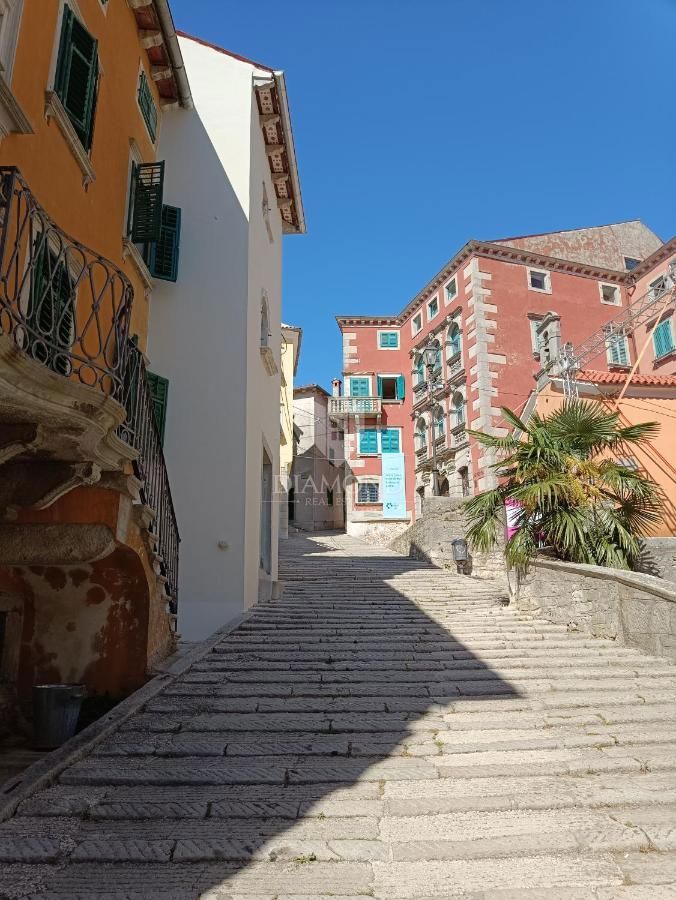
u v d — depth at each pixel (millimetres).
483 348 26156
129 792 4535
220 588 10336
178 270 11531
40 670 6973
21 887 3445
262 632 9367
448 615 10656
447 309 29094
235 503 10656
